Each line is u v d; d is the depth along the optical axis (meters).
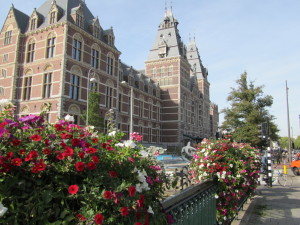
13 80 26.08
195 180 6.52
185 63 53.28
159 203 2.73
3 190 1.75
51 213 1.85
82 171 2.19
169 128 48.78
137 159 2.78
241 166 6.65
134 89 40.75
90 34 27.25
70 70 24.73
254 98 27.62
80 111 25.59
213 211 5.21
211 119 90.69
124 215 2.01
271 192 11.85
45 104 3.05
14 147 2.02
